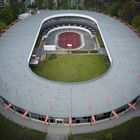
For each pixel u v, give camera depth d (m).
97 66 121.38
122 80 98.88
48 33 149.88
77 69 119.25
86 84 96.00
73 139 83.50
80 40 145.75
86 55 130.75
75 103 88.50
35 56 125.44
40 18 150.50
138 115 92.62
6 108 95.06
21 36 130.25
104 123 89.50
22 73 101.88
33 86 95.38
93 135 84.88
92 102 89.00
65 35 151.12
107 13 172.50
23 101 90.38
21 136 84.62
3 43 123.94
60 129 87.25
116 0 179.50
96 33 151.12
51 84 96.00
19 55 113.50
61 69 119.19
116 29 137.75
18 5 176.88
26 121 90.25
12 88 95.56
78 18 156.75
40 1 183.50
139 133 85.56
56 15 153.88
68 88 93.94
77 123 88.38
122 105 89.69
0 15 156.75
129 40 126.56
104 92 92.88
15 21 159.38
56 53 132.50
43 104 88.69
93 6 183.88
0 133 85.56
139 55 114.38
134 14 160.00
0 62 109.19
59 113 86.00
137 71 104.06
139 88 96.56
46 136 84.81
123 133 85.56
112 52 116.19
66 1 189.38
